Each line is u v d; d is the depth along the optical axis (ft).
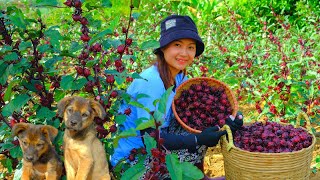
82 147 4.58
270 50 10.39
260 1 15.40
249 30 14.29
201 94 5.89
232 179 5.50
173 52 5.57
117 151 5.66
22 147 4.54
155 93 5.50
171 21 5.61
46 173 4.69
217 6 15.19
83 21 4.93
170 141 5.33
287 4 15.43
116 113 5.18
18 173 5.23
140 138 5.56
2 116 5.10
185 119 5.67
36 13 5.17
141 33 11.80
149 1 12.76
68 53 4.99
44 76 5.27
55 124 5.12
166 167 4.69
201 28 13.00
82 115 4.45
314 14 13.39
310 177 7.02
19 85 5.22
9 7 5.03
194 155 5.91
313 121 7.84
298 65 8.27
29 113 5.49
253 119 8.91
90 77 5.14
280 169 5.12
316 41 11.03
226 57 10.25
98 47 4.98
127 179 4.45
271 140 5.39
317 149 7.95
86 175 4.58
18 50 5.07
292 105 7.78
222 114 5.79
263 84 8.21
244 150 5.18
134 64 9.02
